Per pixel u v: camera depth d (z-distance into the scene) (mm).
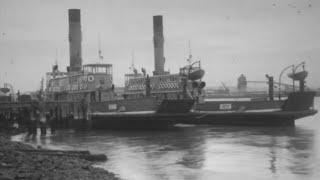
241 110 61375
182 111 56000
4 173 22109
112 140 47156
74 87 71125
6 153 28266
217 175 27516
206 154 35656
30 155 29344
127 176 27359
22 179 21141
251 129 56812
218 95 156875
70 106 61750
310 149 37375
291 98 58750
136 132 55625
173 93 61812
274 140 44000
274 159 32625
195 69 61469
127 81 70688
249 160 32406
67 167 25516
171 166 30609
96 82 67812
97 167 28219
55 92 76312
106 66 69750
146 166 30656
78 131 59344
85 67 69812
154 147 40531
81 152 33594
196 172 28469
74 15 78750
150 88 61344
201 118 62219
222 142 43000
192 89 61969
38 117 58781
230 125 62969
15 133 56875
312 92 60344
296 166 29844
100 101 61906
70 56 79312
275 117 59500
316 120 77875
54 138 50781
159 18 78000
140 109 56656
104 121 60625
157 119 55594
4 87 93125
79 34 79188
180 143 43062
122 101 58812
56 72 81625
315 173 27609
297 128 57750
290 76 64188
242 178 26625
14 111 62875
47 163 26234
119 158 34219
